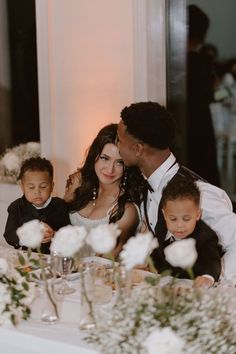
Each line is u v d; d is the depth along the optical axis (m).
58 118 4.78
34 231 2.13
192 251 1.81
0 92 5.12
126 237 3.31
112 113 4.56
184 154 4.76
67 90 4.71
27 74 4.95
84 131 4.68
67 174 4.79
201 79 4.64
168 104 4.67
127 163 3.04
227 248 2.86
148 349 1.66
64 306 2.39
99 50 4.55
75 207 3.49
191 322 1.80
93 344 1.95
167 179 3.00
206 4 4.54
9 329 2.16
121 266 2.07
